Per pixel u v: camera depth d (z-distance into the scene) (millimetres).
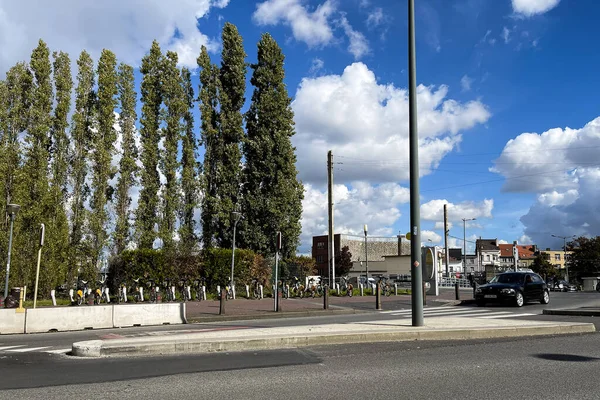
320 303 24906
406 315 18375
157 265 27641
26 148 27578
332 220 37000
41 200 26922
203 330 12961
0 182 26219
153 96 30797
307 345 9547
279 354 8562
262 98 33594
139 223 29156
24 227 26406
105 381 6602
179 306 17312
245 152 33781
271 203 32469
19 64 28328
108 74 29703
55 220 27375
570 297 28688
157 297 24250
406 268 73500
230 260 29859
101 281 28125
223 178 32188
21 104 28125
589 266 72625
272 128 33906
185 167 31062
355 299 27672
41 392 6051
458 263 107562
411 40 12430
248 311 20000
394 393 5852
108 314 16047
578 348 9125
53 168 28328
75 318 15547
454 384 6289
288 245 33656
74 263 27828
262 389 6078
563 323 12047
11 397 5828
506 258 131250
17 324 14758
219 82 33188
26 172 27188
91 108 29703
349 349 9086
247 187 33438
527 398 5590
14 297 17344
